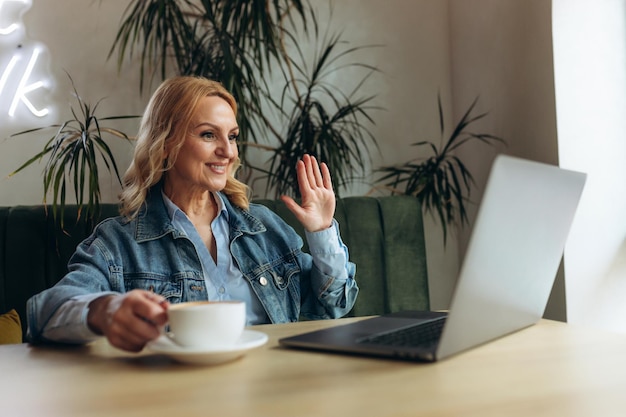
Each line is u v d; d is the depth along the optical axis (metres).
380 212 2.37
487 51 2.88
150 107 1.68
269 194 2.90
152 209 1.61
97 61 2.68
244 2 2.64
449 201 2.91
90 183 2.15
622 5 2.48
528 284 0.98
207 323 0.83
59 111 2.61
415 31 3.16
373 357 0.85
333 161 2.64
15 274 1.96
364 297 2.28
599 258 2.40
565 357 0.84
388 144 3.09
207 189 1.62
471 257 0.77
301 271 1.69
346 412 0.60
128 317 0.87
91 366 0.85
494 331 0.92
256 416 0.60
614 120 2.45
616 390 0.67
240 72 2.54
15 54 2.56
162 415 0.61
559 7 2.42
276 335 1.05
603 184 2.42
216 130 1.62
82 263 1.47
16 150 2.54
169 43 2.74
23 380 0.79
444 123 3.19
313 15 2.91
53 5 2.62
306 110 2.76
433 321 1.08
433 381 0.72
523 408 0.61
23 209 2.04
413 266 2.37
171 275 1.54
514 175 0.80
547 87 2.45
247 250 1.65
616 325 2.40
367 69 3.08
